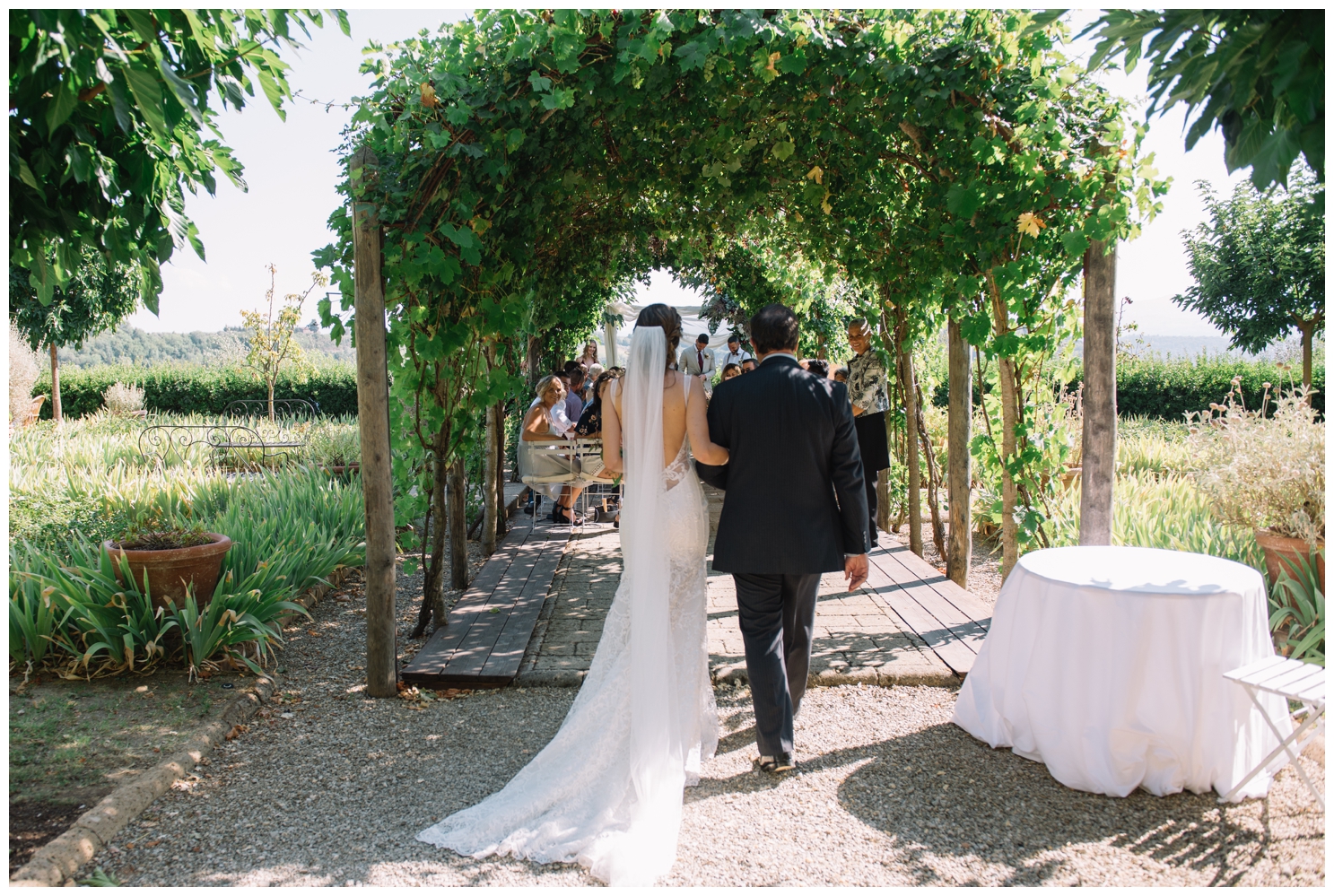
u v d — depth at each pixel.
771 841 2.44
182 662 3.87
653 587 2.63
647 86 3.63
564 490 7.49
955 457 5.37
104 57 2.12
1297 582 4.02
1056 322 4.42
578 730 2.78
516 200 4.04
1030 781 2.77
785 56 3.57
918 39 3.66
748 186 5.22
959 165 4.03
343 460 9.14
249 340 14.33
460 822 2.53
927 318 6.15
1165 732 2.60
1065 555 3.10
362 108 3.35
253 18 2.64
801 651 3.06
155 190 2.86
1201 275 10.27
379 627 3.59
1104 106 3.70
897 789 2.74
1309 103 1.74
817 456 2.81
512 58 3.42
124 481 6.71
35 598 3.80
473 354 4.39
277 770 2.94
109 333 14.90
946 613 4.58
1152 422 14.37
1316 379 11.28
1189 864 2.28
